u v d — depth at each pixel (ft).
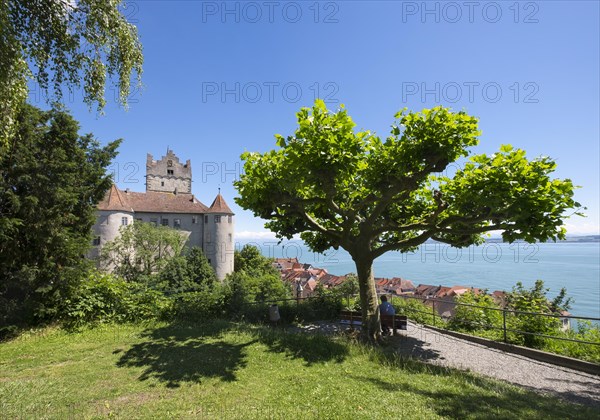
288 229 42.75
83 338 29.50
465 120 28.43
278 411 15.31
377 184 31.63
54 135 39.60
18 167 33.14
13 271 34.55
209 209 205.05
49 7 24.08
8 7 21.25
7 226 30.42
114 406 15.92
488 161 29.81
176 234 166.91
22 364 22.62
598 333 31.48
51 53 25.49
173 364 22.52
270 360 23.95
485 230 31.27
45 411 15.26
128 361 23.20
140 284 40.11
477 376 22.88
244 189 36.27
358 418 14.65
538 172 26.99
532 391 21.40
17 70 21.62
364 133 29.12
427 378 21.01
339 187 35.29
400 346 33.24
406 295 50.39
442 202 33.71
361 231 37.99
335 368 22.61
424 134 28.89
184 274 145.69
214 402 16.43
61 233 35.58
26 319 32.73
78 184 42.80
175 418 14.57
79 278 35.47
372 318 36.11
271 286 108.06
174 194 216.33
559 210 26.14
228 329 32.94
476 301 43.62
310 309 44.55
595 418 16.01
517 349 30.81
